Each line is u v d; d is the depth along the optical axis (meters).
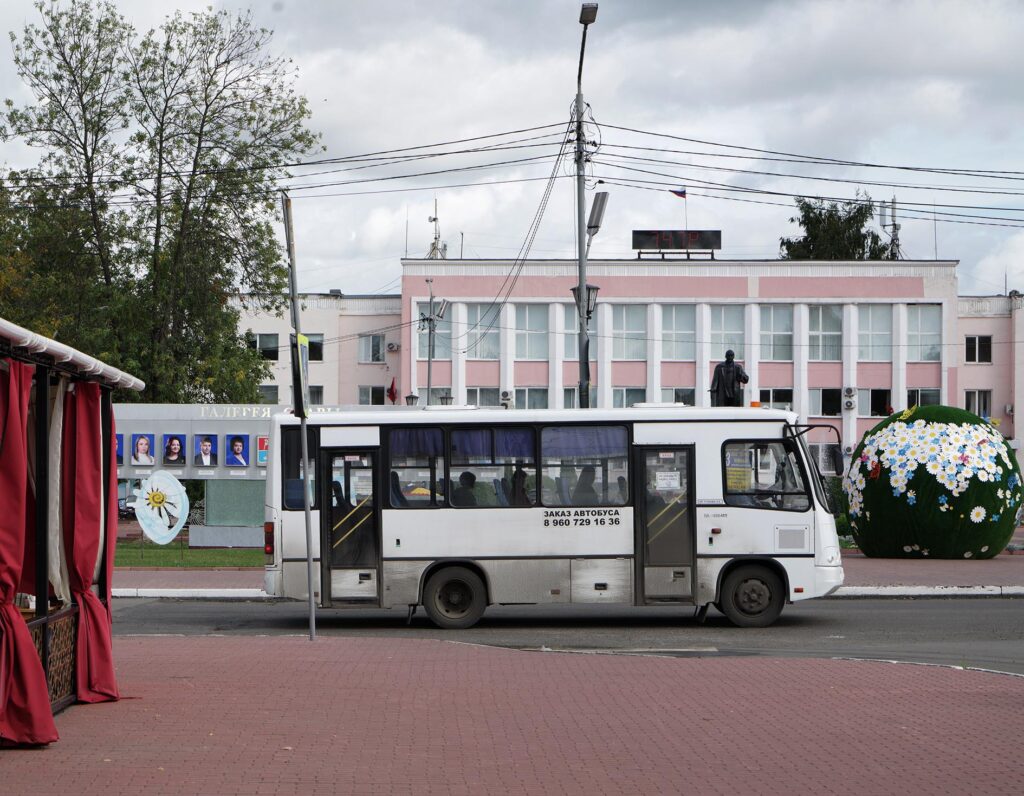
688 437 17.45
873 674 12.46
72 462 10.36
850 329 61.06
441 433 17.55
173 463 39.31
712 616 19.31
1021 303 66.19
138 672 12.49
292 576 17.41
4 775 7.71
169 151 42.34
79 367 9.74
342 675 12.32
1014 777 7.83
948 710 10.32
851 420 61.06
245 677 12.15
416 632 17.34
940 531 28.81
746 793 7.39
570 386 60.94
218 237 43.38
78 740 8.87
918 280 61.12
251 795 7.24
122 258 43.12
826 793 7.40
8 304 41.88
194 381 44.44
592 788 7.49
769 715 10.09
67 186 42.34
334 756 8.38
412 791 7.38
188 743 8.78
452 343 61.12
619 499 17.41
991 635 16.69
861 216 72.94
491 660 13.57
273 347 68.00
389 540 17.42
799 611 19.83
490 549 17.39
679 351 61.06
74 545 10.32
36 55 41.97
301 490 17.48
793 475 17.44
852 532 30.66
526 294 61.12
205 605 21.88
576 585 17.33
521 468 17.48
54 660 9.91
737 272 61.03
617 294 61.00
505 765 8.14
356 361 67.38
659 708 10.42
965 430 29.19
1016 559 29.94
